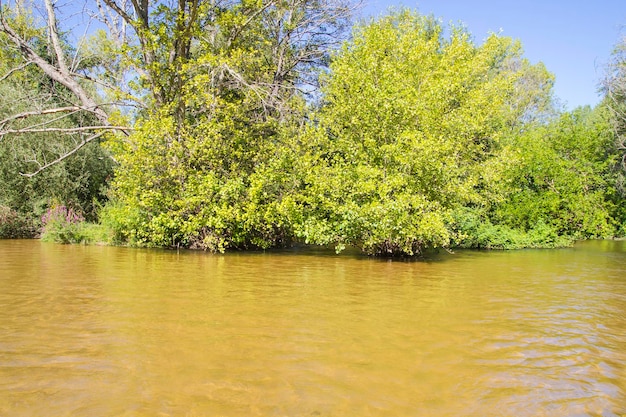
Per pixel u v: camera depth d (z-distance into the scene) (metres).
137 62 15.08
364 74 14.35
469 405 3.83
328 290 8.33
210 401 3.78
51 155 20.11
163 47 16.09
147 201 13.58
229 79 16.67
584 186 19.50
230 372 4.40
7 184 19.30
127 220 14.53
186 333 5.57
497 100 18.77
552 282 9.66
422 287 8.80
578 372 4.61
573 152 20.23
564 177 18.77
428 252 15.33
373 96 13.35
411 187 12.46
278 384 4.15
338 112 14.42
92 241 16.30
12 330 5.59
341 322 6.19
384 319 6.39
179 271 10.17
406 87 14.82
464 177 17.08
